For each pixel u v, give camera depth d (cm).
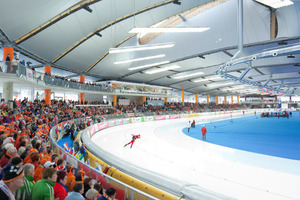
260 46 2562
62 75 3366
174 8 2022
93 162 718
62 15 1723
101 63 3059
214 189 691
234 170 891
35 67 2673
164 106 4616
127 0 1780
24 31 1551
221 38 2603
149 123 3152
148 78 4462
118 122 2781
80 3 1645
